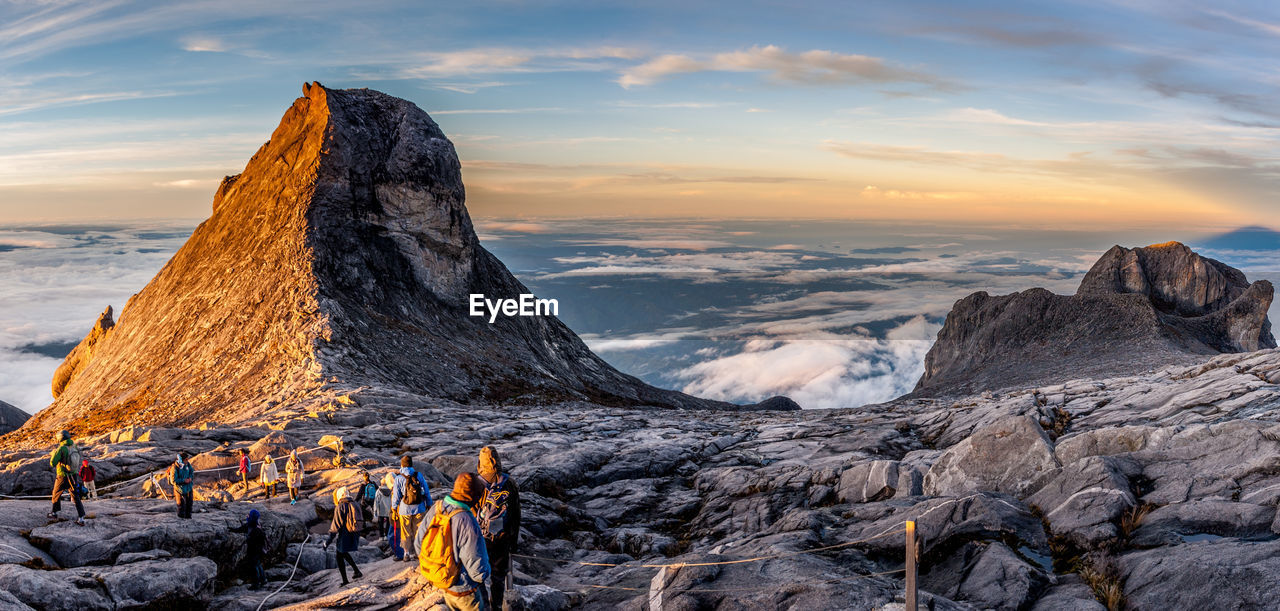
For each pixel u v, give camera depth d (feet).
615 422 147.74
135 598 38.47
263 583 48.24
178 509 53.26
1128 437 47.80
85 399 246.06
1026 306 429.38
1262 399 69.10
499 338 324.39
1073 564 36.68
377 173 314.96
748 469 83.82
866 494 64.18
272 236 293.43
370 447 113.91
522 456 100.89
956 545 39.91
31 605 35.04
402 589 38.73
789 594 33.86
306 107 351.87
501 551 32.32
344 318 251.60
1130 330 382.01
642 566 43.34
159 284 339.57
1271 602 27.84
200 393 214.69
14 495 75.36
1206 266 453.17
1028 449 52.08
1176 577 31.17
